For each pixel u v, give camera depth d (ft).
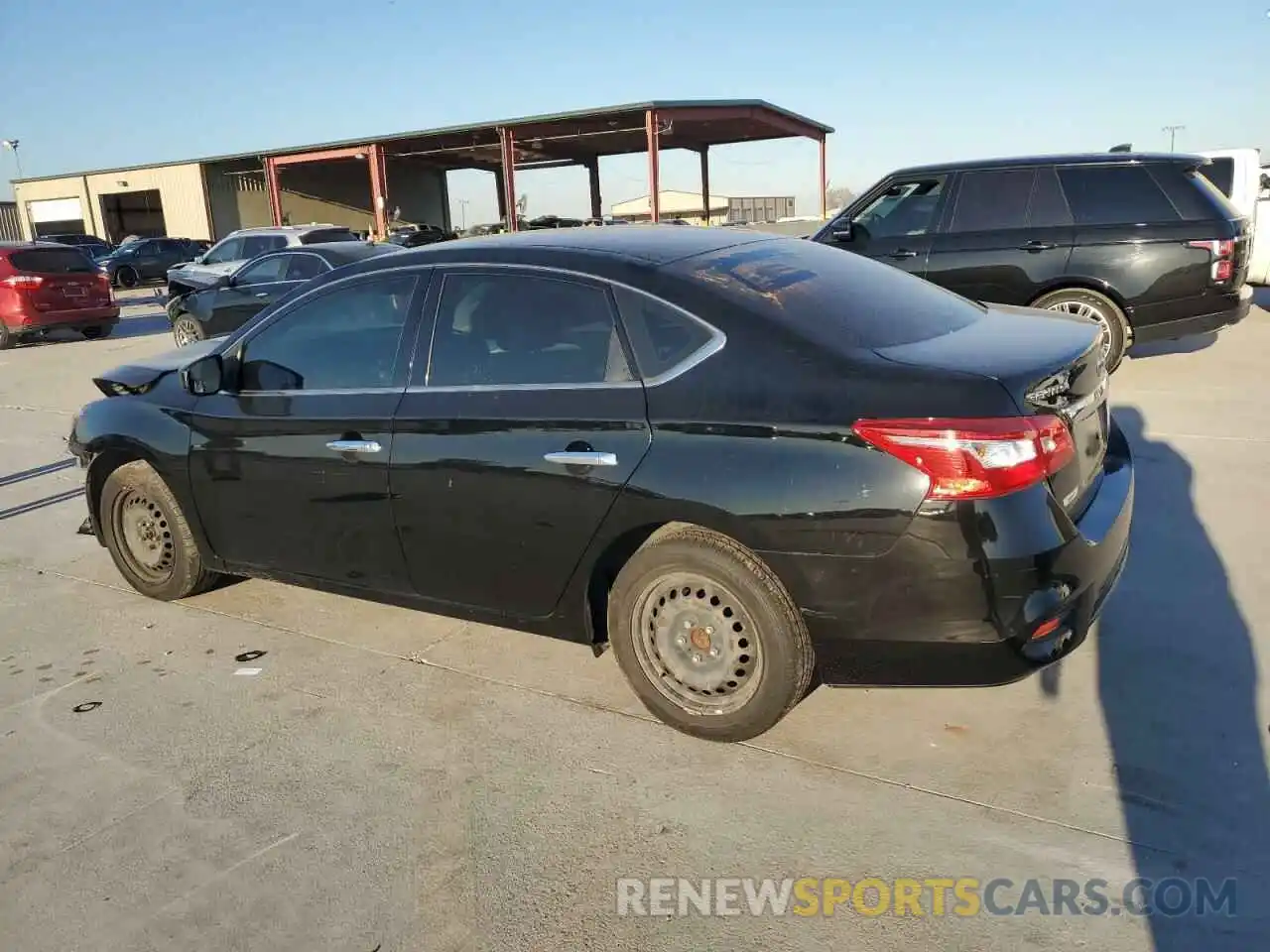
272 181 114.83
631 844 9.12
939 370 9.19
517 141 102.83
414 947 8.00
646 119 87.97
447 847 9.22
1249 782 9.43
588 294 10.92
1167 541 15.31
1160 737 10.25
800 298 10.55
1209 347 31.78
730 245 12.05
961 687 9.50
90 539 19.27
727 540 9.98
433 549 12.01
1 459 26.48
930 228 26.96
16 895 8.89
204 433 13.97
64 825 9.89
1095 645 12.24
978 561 8.85
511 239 12.34
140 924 8.44
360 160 137.28
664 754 10.56
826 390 9.42
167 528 15.26
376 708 11.92
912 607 9.14
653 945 7.89
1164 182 24.84
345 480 12.49
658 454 10.07
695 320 10.25
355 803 9.98
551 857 9.01
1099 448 10.95
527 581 11.41
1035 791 9.50
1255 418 22.16
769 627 9.89
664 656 10.78
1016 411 8.89
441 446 11.57
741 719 10.33
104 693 12.70
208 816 9.91
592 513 10.55
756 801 9.63
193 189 127.44
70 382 40.19
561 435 10.68
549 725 11.30
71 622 15.15
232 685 12.73
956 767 9.98
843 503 9.17
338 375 12.82
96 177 137.69
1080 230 25.23
